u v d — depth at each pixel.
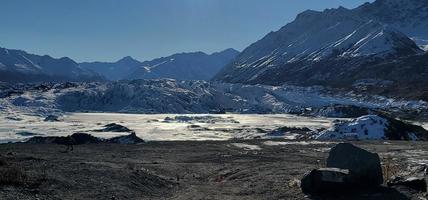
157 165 34.78
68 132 88.38
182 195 22.27
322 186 19.94
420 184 19.75
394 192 19.02
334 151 21.41
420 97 178.12
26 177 19.48
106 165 27.50
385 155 40.94
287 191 21.55
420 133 73.12
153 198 20.78
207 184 26.52
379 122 70.94
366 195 18.84
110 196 19.61
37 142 56.00
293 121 134.00
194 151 47.97
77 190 19.58
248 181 26.58
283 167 32.06
